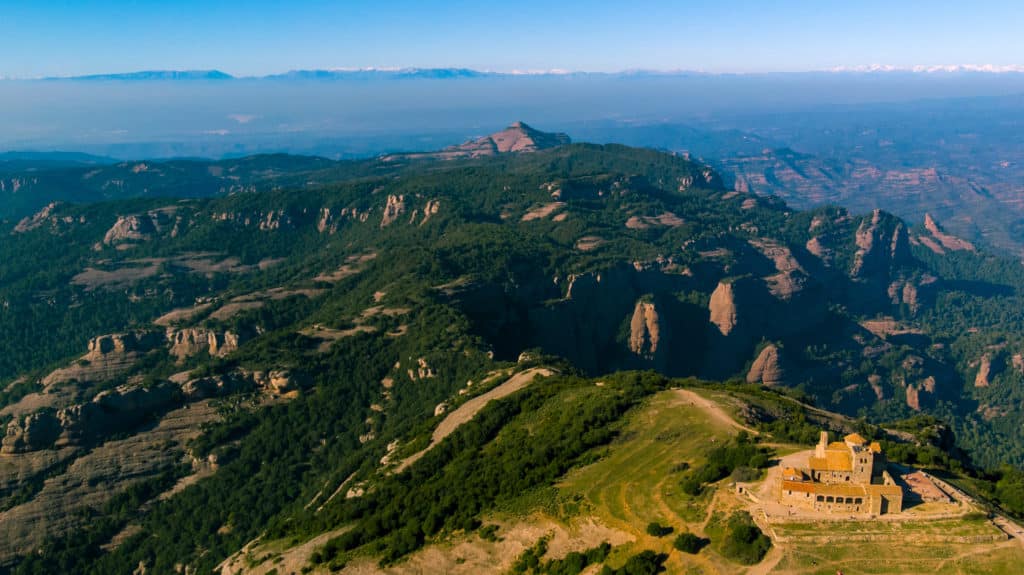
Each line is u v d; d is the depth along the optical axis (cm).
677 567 11888
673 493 13862
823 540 11712
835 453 13238
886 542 11638
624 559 12375
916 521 12025
